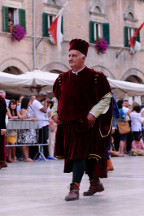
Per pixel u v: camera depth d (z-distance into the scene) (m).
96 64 34.97
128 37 37.72
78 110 6.93
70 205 6.31
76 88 6.96
